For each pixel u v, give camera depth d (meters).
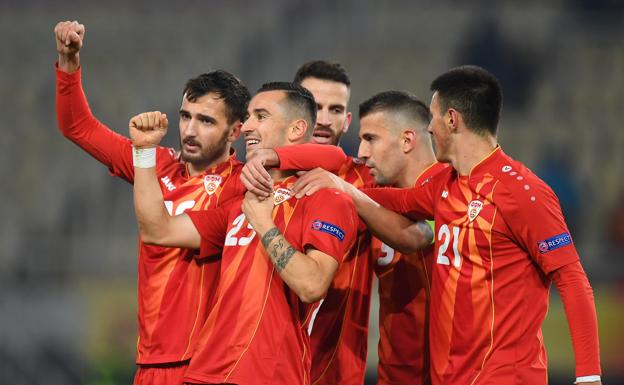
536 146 55.38
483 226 15.74
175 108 58.91
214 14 64.56
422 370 19.44
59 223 52.12
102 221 52.03
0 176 55.62
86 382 41.88
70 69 18.27
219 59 61.62
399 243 18.00
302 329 16.25
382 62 61.59
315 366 19.08
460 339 15.93
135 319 42.38
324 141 21.94
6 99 60.22
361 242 19.39
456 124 16.39
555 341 36.28
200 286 17.59
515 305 15.64
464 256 15.99
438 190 16.98
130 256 48.22
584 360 15.17
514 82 56.88
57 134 58.03
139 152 16.53
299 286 15.12
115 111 58.56
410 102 19.69
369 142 19.66
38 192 54.50
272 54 61.94
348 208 16.06
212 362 15.74
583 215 50.00
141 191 16.52
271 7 64.88
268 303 15.79
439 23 63.03
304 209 16.12
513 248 15.68
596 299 38.34
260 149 16.28
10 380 42.59
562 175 51.62
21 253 47.81
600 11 62.19
